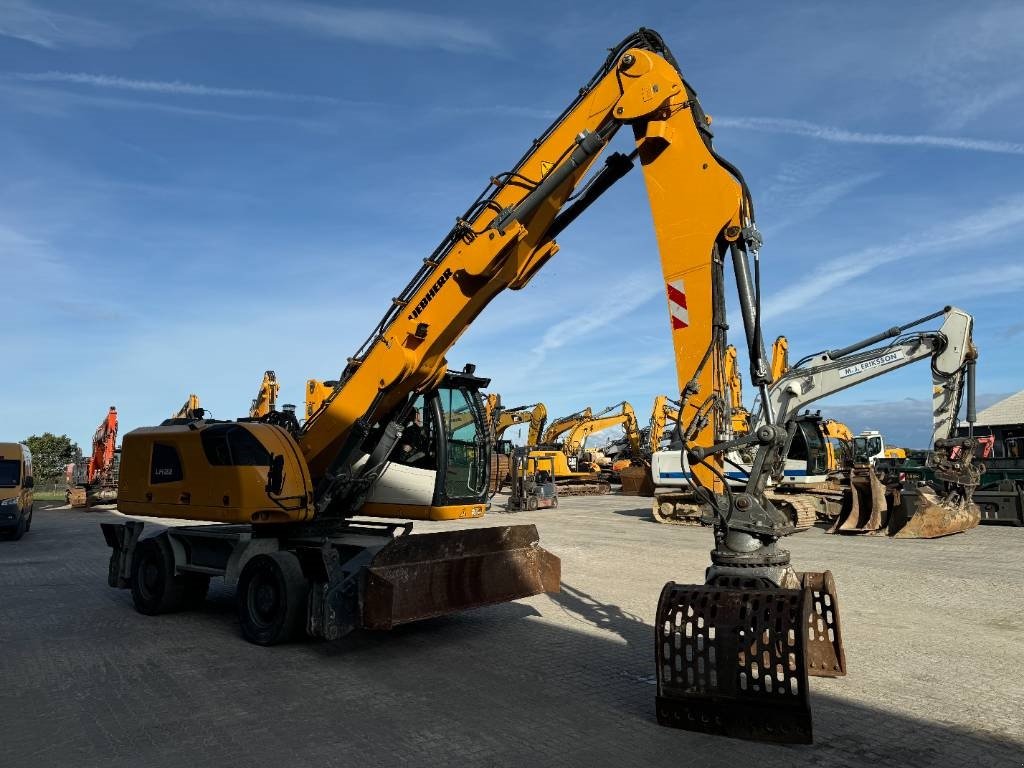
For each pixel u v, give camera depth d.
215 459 8.00
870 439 32.88
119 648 7.01
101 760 4.32
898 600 9.00
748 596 4.66
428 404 8.27
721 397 5.50
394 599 6.40
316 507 7.89
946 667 6.18
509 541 7.71
